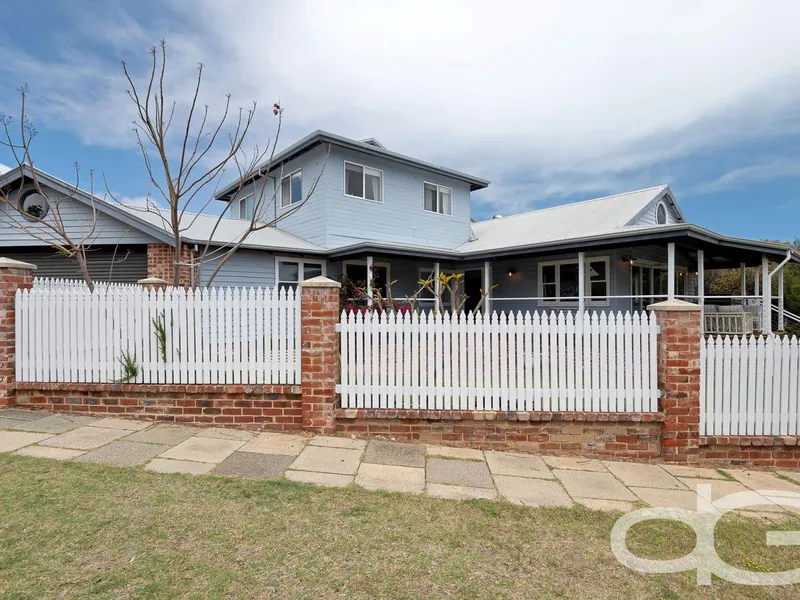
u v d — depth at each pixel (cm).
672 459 429
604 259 1217
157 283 609
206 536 254
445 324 455
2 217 935
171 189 623
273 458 389
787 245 978
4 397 489
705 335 977
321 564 233
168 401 477
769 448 432
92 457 370
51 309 492
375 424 457
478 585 223
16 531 249
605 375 445
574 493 350
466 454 426
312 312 457
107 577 212
